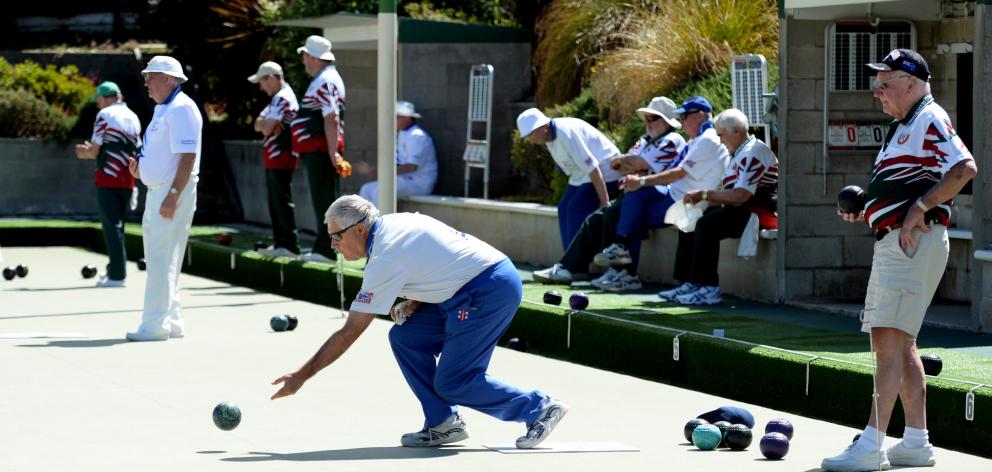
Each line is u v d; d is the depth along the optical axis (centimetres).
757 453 1074
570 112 2528
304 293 2161
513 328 1705
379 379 1430
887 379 1009
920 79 1009
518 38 2811
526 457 1052
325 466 1013
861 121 1788
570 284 1973
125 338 1706
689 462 1035
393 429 1172
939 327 1567
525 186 2781
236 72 3519
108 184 2233
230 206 3291
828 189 1783
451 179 2783
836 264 1788
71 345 1647
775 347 1366
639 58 2383
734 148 1741
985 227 1508
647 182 1842
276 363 1527
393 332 1098
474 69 2623
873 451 1001
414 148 2664
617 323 1523
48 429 1157
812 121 1773
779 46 1772
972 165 984
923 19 1797
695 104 1848
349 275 2041
